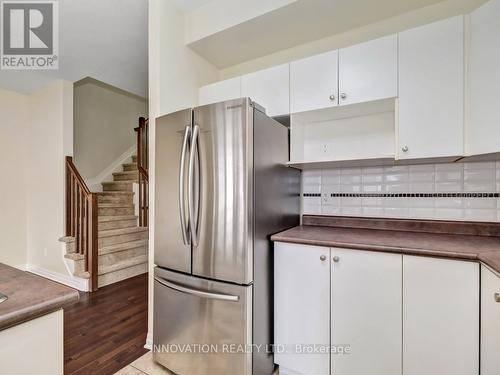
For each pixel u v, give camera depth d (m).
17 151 3.64
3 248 3.52
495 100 1.26
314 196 2.19
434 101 1.45
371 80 1.61
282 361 1.60
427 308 1.26
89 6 2.01
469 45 1.37
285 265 1.59
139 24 2.23
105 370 1.71
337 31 2.05
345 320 1.43
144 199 3.95
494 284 1.08
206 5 2.10
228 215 1.46
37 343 0.76
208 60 2.46
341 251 1.44
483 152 1.30
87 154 4.59
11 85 3.43
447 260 1.22
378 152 1.91
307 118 2.02
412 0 1.73
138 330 2.19
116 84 3.47
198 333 1.54
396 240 1.49
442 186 1.77
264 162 1.61
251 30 2.04
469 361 1.18
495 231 1.60
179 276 1.62
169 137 1.71
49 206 3.47
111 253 3.37
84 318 2.39
